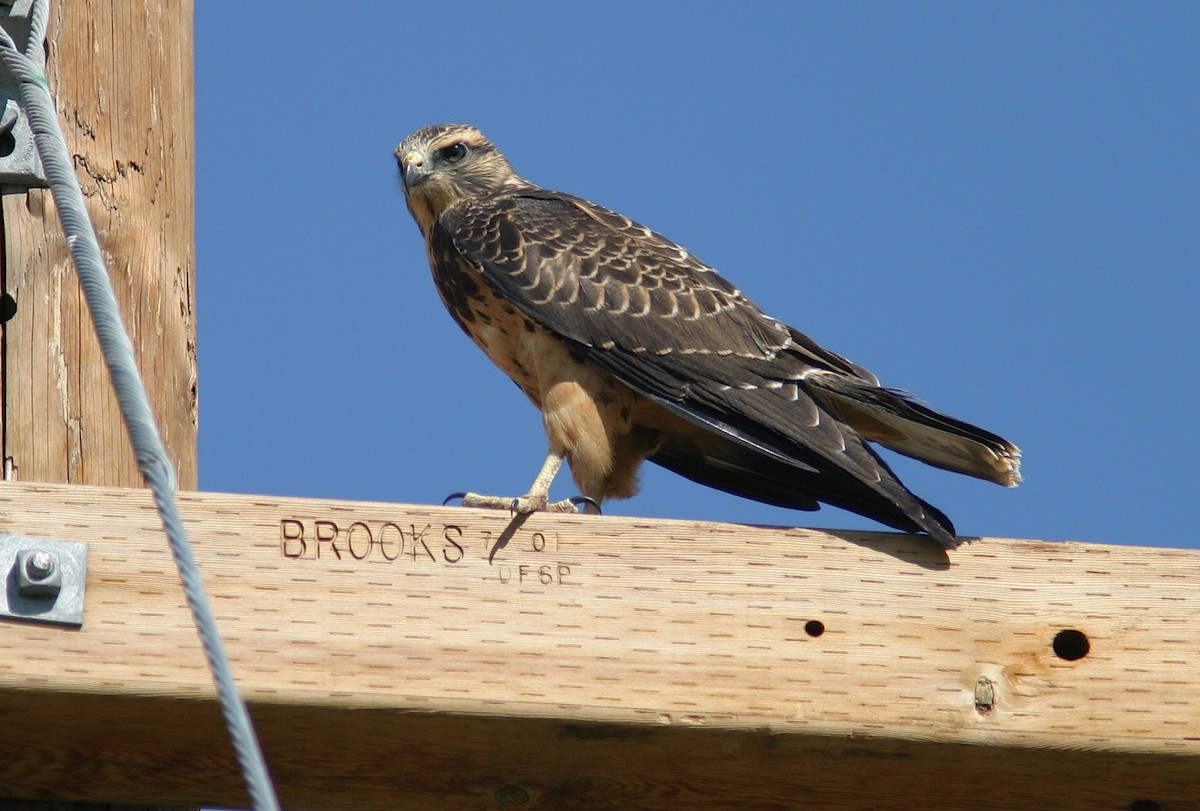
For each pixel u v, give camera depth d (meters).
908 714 7.24
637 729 7.09
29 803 7.53
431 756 7.30
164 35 9.35
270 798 4.93
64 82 8.72
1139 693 7.38
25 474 7.98
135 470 8.41
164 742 7.09
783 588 7.32
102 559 6.77
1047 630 7.44
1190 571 7.59
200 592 5.40
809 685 7.20
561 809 7.79
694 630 7.20
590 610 7.14
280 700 6.79
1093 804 7.82
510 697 6.97
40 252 8.27
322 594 6.95
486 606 7.07
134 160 9.00
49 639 6.64
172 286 9.12
